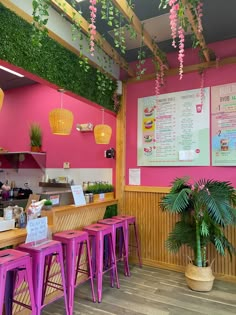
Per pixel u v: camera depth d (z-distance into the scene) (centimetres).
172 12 208
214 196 282
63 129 284
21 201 456
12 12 222
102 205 373
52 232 278
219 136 346
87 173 452
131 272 358
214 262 338
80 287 310
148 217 390
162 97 390
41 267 216
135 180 407
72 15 253
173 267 365
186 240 312
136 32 279
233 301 278
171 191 316
